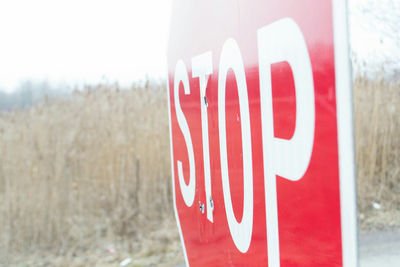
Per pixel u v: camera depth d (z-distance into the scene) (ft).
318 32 1.11
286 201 1.38
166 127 19.61
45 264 16.12
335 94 1.03
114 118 19.79
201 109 2.51
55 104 20.04
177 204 3.33
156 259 15.28
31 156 18.86
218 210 2.27
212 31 2.25
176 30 3.16
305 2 1.19
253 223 1.75
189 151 2.85
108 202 18.94
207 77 2.37
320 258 1.15
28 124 19.57
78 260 16.12
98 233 17.80
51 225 18.01
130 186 19.01
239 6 1.81
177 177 3.27
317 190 1.15
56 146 19.21
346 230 1.01
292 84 1.30
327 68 1.07
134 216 18.39
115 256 16.08
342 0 1.00
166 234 17.20
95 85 20.39
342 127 1.00
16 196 18.21
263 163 1.60
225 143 2.10
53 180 18.69
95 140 19.51
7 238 17.54
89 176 19.15
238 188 1.93
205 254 2.59
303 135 1.22
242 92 1.81
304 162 1.23
